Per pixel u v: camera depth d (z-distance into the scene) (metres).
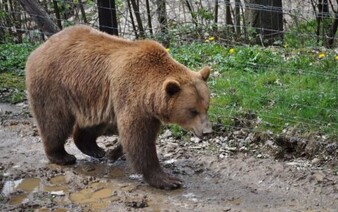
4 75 11.28
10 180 7.60
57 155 8.01
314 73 9.59
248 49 10.69
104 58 7.34
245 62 10.37
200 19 14.81
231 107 9.01
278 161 8.00
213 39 12.29
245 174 7.70
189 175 7.70
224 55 10.87
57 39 7.75
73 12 15.70
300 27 14.15
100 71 7.32
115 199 7.04
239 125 8.70
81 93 7.44
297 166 7.80
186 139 8.64
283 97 8.95
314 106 8.63
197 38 12.93
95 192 7.25
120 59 7.20
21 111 10.06
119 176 7.70
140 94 6.98
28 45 12.68
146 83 6.96
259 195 7.17
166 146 8.51
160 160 8.12
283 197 7.12
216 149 8.34
